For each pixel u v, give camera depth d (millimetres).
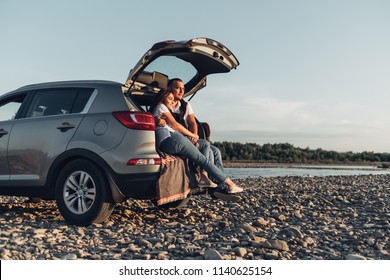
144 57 5645
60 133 5934
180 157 5926
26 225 5773
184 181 5855
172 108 6375
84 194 5781
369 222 6477
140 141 5520
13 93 6707
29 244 4715
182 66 6504
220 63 6410
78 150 5730
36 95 6457
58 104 6191
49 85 6406
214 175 5965
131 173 5508
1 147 6426
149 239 5016
